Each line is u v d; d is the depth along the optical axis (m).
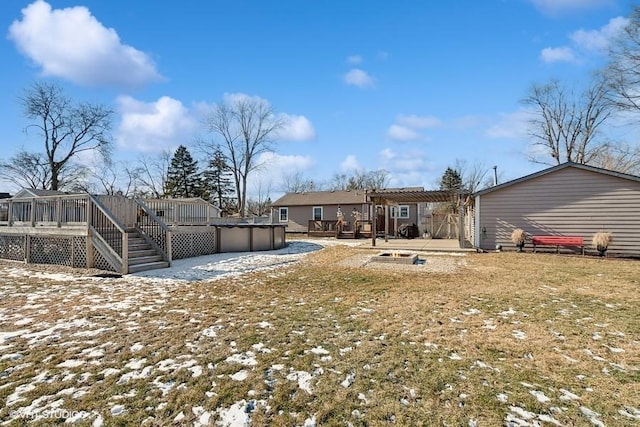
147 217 9.76
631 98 17.34
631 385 2.63
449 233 19.53
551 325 4.03
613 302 5.07
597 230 11.00
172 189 37.50
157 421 2.17
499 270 8.02
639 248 10.50
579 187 11.23
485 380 2.70
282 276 7.39
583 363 3.02
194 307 4.89
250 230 13.20
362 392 2.52
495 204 12.29
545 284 6.38
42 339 3.62
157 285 6.47
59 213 9.03
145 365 2.98
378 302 5.12
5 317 4.42
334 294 5.66
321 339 3.59
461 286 6.23
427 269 8.25
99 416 2.21
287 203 26.12
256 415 2.23
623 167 21.20
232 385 2.62
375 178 47.81
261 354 3.21
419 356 3.15
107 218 8.59
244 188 32.69
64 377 2.76
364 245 15.18
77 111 26.77
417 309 4.73
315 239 20.03
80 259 8.59
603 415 2.24
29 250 9.50
